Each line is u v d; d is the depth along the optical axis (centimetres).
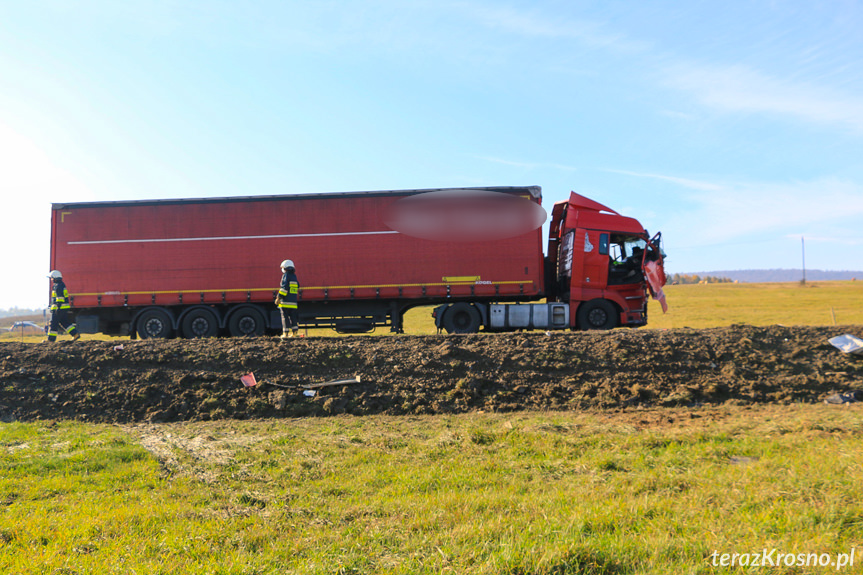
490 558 380
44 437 850
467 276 1595
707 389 1050
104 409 1033
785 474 553
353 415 1023
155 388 1082
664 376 1112
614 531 430
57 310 1579
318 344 1244
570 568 369
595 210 1636
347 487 592
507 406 1034
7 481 614
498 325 1611
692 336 1262
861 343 1154
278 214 1616
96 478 632
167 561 403
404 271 1600
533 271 1595
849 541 396
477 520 468
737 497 499
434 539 431
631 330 1348
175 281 1619
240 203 1622
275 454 729
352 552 411
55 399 1050
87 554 420
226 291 1612
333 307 1656
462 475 620
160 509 513
